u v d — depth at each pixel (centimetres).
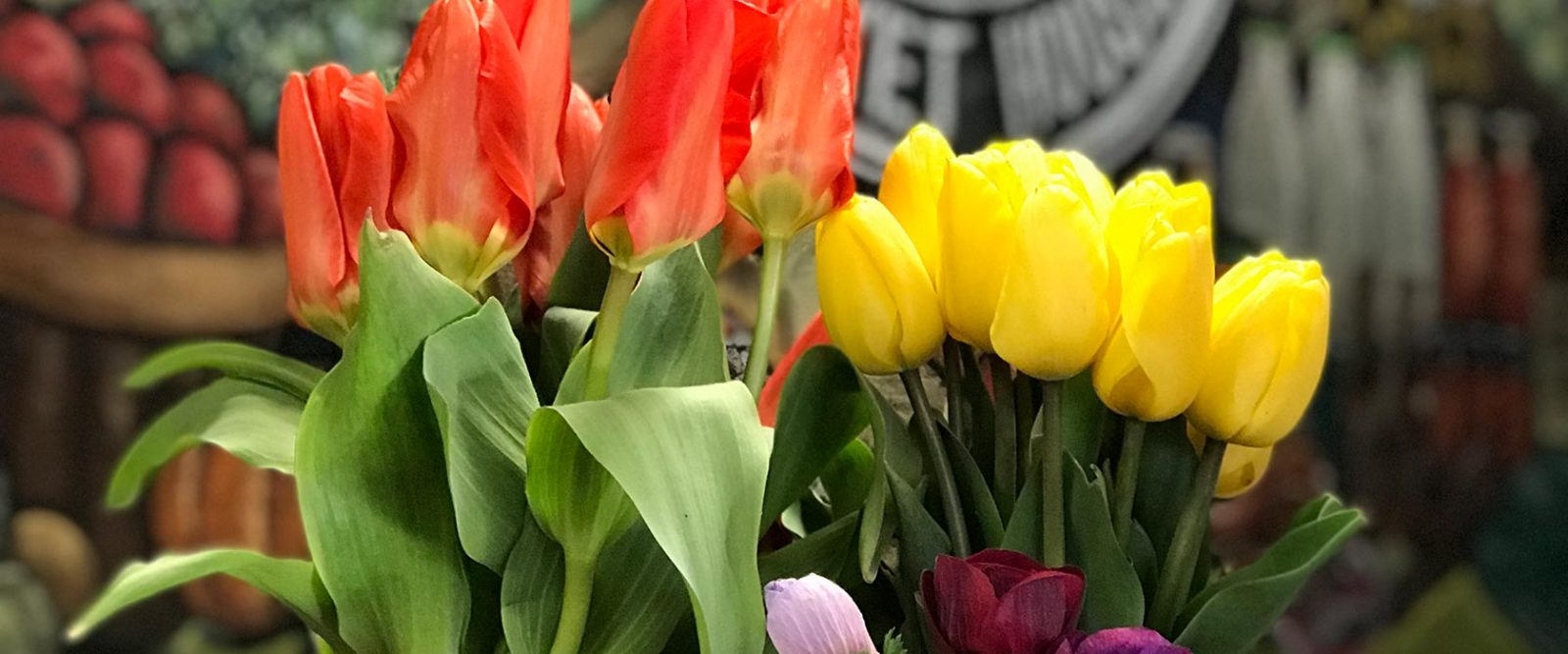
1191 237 36
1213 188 152
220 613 114
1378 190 160
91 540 110
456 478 35
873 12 136
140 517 111
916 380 42
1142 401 39
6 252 107
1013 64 141
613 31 114
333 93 38
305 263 38
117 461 111
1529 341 167
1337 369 159
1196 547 41
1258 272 40
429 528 37
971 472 42
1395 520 160
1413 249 162
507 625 37
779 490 41
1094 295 37
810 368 41
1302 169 156
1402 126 162
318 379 41
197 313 113
